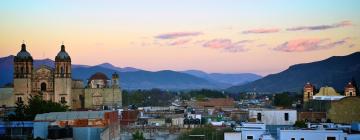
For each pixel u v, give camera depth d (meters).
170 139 171.38
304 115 168.88
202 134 148.88
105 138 116.00
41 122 109.75
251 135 123.00
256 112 156.12
